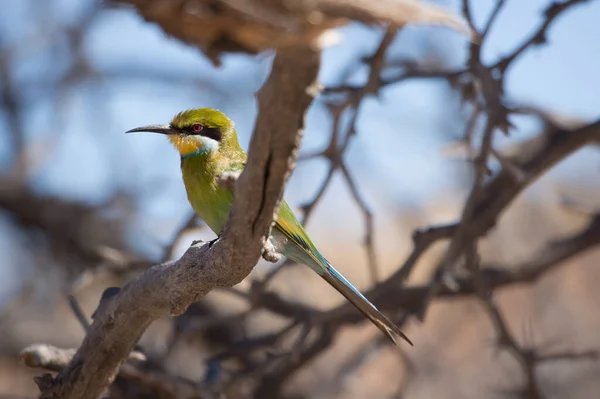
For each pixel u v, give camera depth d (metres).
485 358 16.30
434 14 4.00
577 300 17.52
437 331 16.56
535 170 9.64
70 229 15.12
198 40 3.98
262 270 11.78
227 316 11.12
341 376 13.20
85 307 15.67
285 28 3.76
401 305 11.27
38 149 15.60
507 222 16.03
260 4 3.73
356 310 10.20
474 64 9.16
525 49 9.32
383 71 11.73
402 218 17.72
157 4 3.87
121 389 10.70
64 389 7.65
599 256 17.97
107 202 15.02
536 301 17.33
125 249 15.27
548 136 11.37
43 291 15.52
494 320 10.30
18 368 15.84
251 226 5.51
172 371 11.02
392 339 8.50
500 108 9.15
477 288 10.14
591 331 16.98
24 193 15.26
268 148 4.80
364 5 3.83
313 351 11.52
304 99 4.44
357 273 18.72
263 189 5.12
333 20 3.80
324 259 9.32
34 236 15.67
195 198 9.98
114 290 7.76
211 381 9.97
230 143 10.14
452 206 17.39
